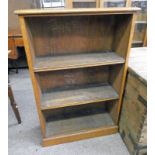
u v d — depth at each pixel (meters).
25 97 2.29
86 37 1.36
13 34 2.50
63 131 1.58
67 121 1.71
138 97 1.20
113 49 1.45
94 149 1.50
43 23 1.21
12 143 1.57
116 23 1.33
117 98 1.46
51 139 1.51
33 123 1.82
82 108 1.85
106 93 1.50
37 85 1.22
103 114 1.80
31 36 1.19
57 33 1.28
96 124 1.67
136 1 2.76
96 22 1.31
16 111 1.74
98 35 1.38
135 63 1.34
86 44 1.40
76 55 1.38
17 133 1.68
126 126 1.47
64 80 1.55
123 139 1.57
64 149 1.50
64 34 1.30
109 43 1.44
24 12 0.90
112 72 1.55
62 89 1.56
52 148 1.51
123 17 1.20
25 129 1.74
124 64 1.29
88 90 1.54
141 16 2.96
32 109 2.05
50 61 1.24
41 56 1.34
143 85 1.12
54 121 1.71
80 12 0.98
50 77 1.49
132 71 1.22
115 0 2.63
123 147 1.52
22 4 2.64
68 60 1.26
